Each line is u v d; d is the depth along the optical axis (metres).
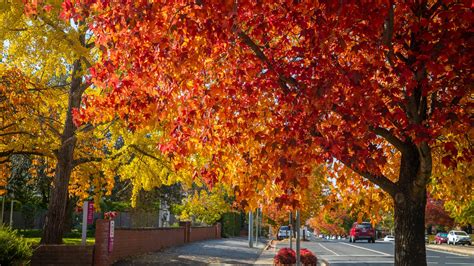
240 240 42.44
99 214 47.12
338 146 5.91
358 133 6.15
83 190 19.33
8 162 17.53
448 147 6.36
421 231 7.02
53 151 17.30
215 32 6.01
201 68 6.73
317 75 6.20
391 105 6.47
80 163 18.03
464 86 6.08
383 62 6.08
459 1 6.32
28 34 12.30
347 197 8.99
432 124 6.52
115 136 16.95
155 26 6.23
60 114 19.59
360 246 40.69
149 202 36.19
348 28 6.06
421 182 6.70
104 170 18.77
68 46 11.48
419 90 6.94
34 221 43.69
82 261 14.63
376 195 8.99
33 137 16.22
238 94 6.95
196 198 41.62
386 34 6.06
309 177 7.89
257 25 6.58
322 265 22.72
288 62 7.07
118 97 6.84
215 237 42.91
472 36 5.90
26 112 15.30
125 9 6.10
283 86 6.70
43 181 32.44
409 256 6.96
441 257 29.45
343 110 5.89
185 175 17.61
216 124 7.37
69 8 6.39
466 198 8.69
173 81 6.68
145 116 6.76
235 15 5.69
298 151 6.00
